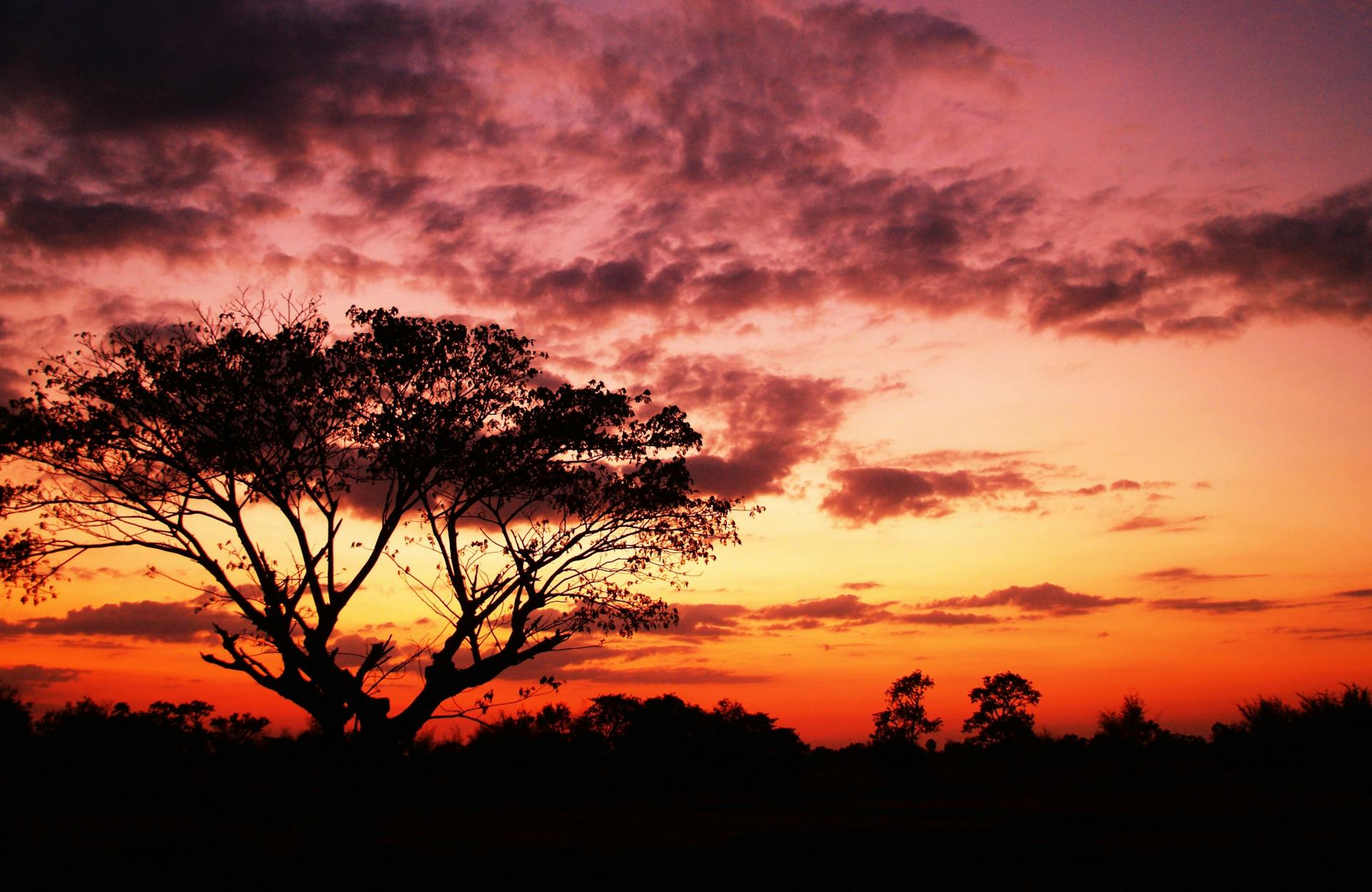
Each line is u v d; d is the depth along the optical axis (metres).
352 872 22.03
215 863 23.16
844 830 37.12
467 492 25.47
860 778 84.19
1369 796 42.50
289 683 22.78
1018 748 78.88
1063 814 40.72
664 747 68.06
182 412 22.92
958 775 81.81
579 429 25.55
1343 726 59.25
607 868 26.58
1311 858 25.30
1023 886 22.45
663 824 41.28
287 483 23.72
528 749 68.38
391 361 24.25
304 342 23.86
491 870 25.89
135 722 52.00
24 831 24.94
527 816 46.62
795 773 71.12
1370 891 20.83
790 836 34.31
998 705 79.44
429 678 24.06
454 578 25.28
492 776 66.75
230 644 23.06
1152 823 36.03
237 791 49.81
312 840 22.47
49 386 22.42
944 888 22.58
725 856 28.86
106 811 40.72
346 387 24.50
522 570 25.16
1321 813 36.59
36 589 22.53
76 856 23.61
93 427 22.02
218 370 22.92
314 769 61.56
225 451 22.69
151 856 23.77
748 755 69.25
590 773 68.25
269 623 22.66
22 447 21.94
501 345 25.39
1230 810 39.47
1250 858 25.45
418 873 24.84
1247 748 63.97
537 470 25.39
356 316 24.73
